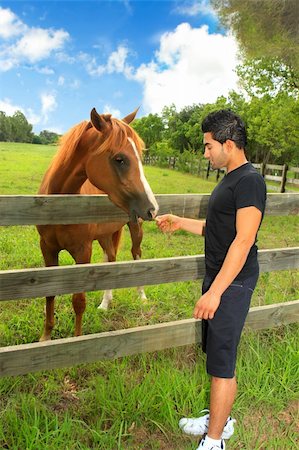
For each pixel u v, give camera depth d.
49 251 3.13
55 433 2.06
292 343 3.04
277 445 2.23
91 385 2.60
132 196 2.38
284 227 9.27
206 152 1.91
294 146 23.17
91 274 2.29
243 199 1.77
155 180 18.78
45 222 2.20
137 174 2.37
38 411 2.25
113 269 2.35
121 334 2.36
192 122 47.06
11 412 2.18
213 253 2.03
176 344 2.58
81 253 2.97
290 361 2.78
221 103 35.28
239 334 1.97
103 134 2.40
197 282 4.63
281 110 18.52
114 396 2.41
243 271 1.96
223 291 1.76
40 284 2.17
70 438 2.11
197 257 2.62
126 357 2.79
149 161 38.34
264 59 16.84
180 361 2.90
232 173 1.88
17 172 16.12
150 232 7.45
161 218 2.43
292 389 2.67
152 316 3.79
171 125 53.19
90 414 2.32
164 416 2.29
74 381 2.69
